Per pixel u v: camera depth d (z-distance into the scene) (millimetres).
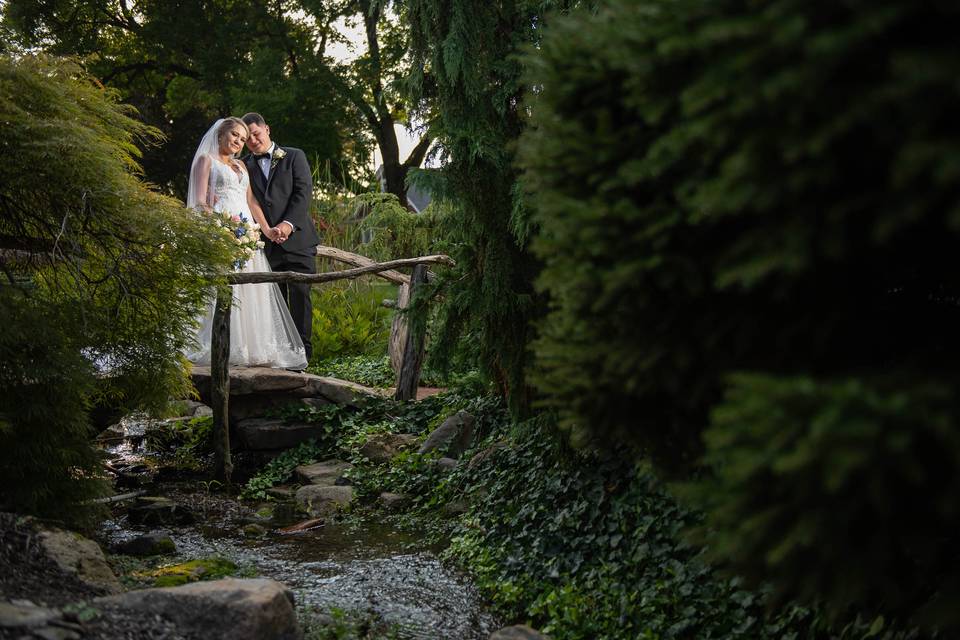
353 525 5480
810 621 3021
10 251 4559
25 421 4027
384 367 9570
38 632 2426
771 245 1634
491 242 4859
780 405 1515
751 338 1930
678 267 1884
